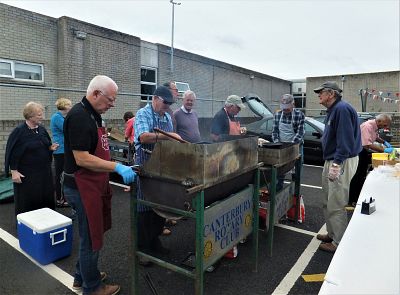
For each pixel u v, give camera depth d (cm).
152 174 202
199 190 181
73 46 805
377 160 321
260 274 260
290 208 359
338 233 292
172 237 331
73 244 312
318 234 329
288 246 312
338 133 276
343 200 287
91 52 847
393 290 86
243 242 317
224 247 217
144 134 242
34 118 323
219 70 1348
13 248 302
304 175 650
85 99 200
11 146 314
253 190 256
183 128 344
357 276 93
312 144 755
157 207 203
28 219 284
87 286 215
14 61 719
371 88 1866
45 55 776
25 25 734
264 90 1730
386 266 97
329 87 287
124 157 562
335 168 276
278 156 282
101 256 289
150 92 1037
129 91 952
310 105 2025
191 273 193
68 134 194
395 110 1794
